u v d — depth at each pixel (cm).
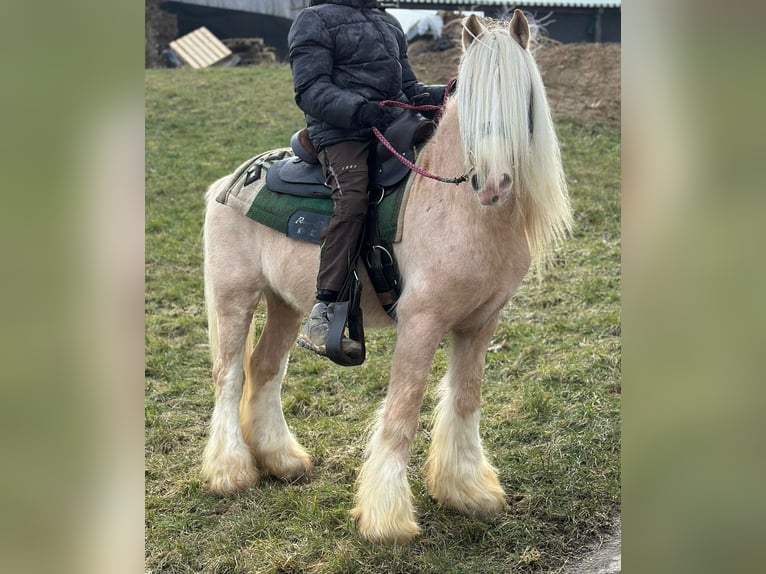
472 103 233
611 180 760
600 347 437
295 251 296
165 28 1422
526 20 241
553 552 273
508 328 478
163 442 369
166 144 918
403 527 273
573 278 557
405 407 268
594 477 315
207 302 335
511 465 330
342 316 266
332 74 276
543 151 239
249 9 1505
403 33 298
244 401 342
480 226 253
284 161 309
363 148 275
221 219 321
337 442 365
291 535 289
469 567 264
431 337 264
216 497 320
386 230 272
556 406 376
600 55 1037
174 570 272
